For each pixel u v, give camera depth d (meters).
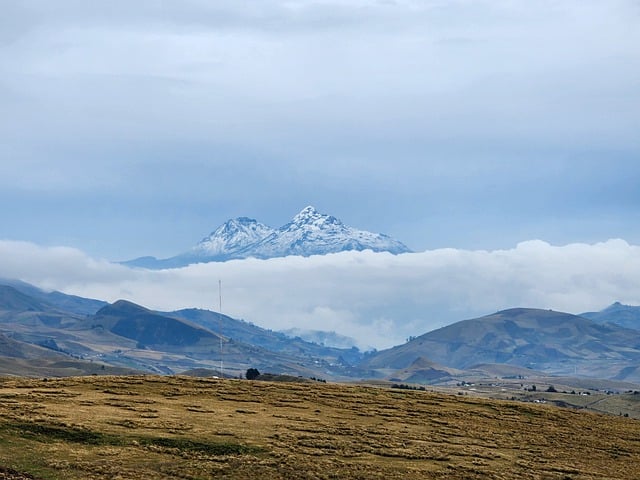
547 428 176.75
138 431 131.50
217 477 110.94
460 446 147.12
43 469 106.69
